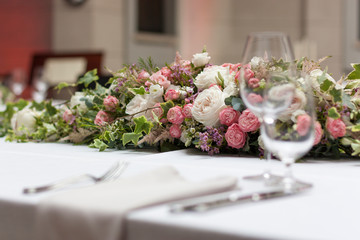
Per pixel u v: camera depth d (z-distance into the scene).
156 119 1.61
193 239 0.78
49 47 9.73
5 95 4.46
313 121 1.03
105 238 0.83
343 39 11.05
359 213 0.86
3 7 9.91
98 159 1.47
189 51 10.96
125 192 0.92
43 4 9.73
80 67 5.83
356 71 1.57
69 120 1.91
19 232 0.96
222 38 11.24
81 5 9.58
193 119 1.60
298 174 1.22
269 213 0.85
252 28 11.26
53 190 1.04
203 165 1.36
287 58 1.17
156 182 1.00
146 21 10.34
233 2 11.25
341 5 11.03
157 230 0.80
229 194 0.93
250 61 1.17
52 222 0.88
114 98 1.76
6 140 2.03
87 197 0.90
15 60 9.88
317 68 1.57
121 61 9.95
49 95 5.33
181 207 0.84
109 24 9.81
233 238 0.75
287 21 11.19
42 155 1.57
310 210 0.88
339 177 1.18
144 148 1.78
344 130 1.45
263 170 1.27
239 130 1.52
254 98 1.14
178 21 10.77
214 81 1.63
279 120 1.03
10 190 1.05
